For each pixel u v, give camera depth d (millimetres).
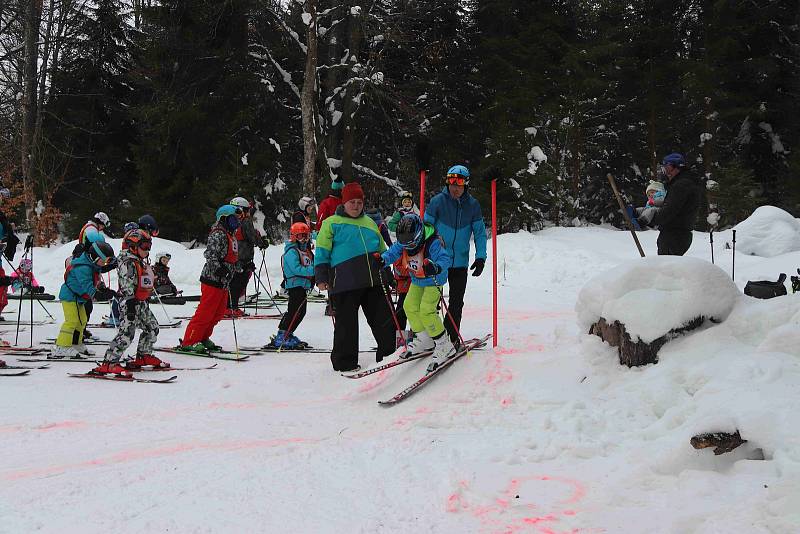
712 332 4953
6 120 31016
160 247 18031
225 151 24469
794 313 4715
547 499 3344
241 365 7484
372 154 29062
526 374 5484
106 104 30094
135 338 9430
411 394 5570
